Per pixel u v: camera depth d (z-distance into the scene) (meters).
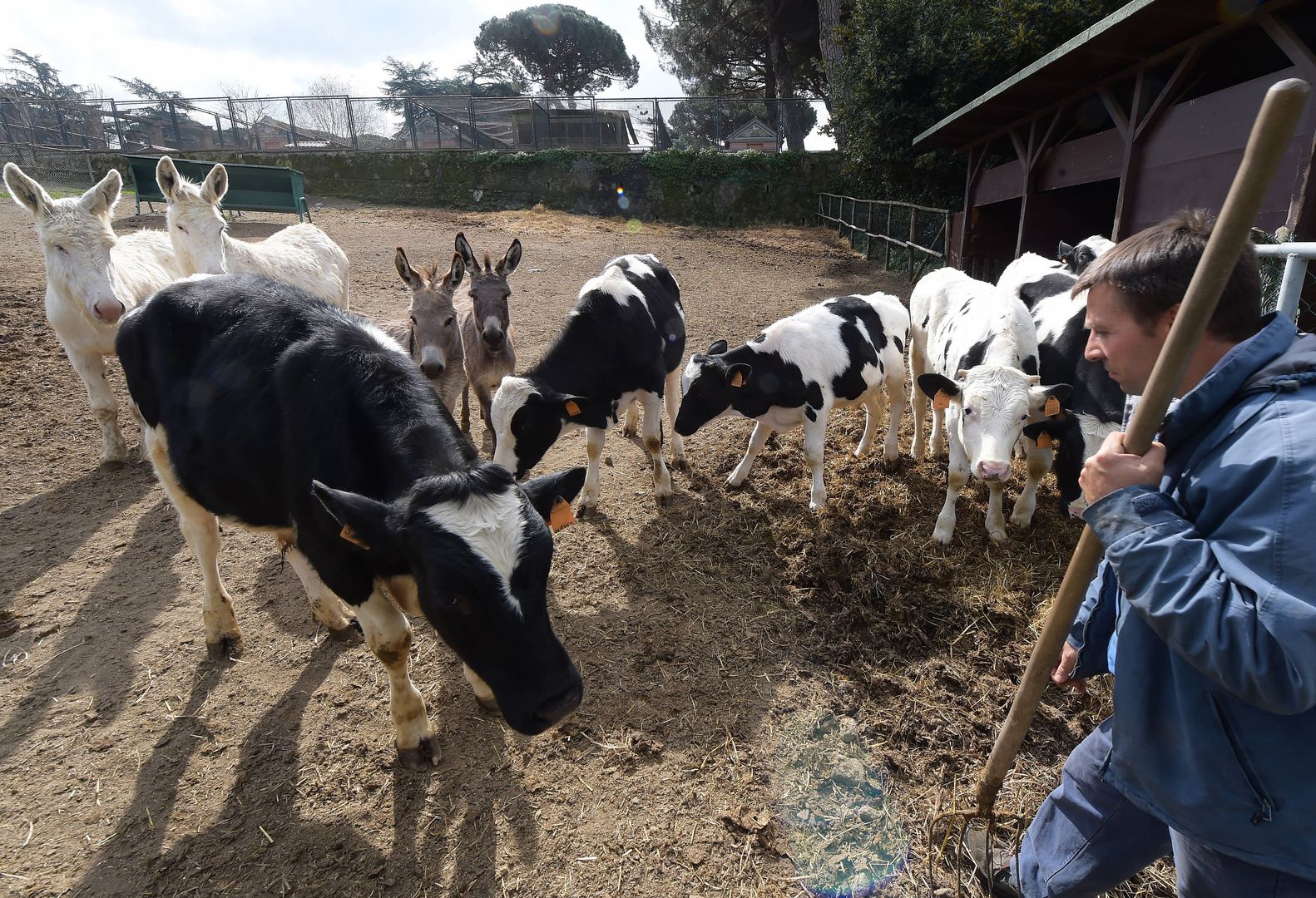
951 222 13.09
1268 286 4.27
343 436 2.57
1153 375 1.33
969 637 3.64
